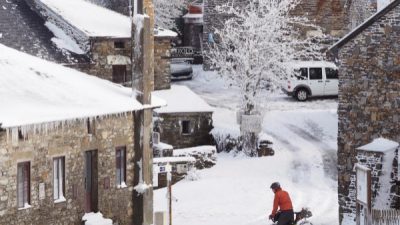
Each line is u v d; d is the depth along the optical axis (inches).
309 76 2381.9
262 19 2114.9
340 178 1386.6
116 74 2036.2
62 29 2034.9
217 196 1681.8
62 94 1349.7
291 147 2006.6
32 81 1341.0
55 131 1277.1
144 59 1455.5
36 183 1250.6
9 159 1200.2
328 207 1587.1
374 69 1349.7
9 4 2027.6
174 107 2105.1
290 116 2217.0
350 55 1360.7
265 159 1952.5
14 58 1384.1
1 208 1192.2
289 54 2213.3
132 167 1445.6
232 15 2699.3
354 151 1371.8
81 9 2126.0
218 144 2079.2
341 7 2581.2
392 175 1326.3
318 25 2578.7
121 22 2100.1
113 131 1400.1
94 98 1387.8
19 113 1222.9
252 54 2073.1
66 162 1305.4
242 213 1556.3
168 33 2206.0
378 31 1341.0
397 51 1334.9
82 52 2004.2
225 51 2162.9
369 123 1359.5
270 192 1705.2
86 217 1342.3
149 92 1462.8
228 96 2488.9
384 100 1349.7
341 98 1371.8
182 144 2111.2
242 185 1755.7
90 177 1373.0
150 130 1462.8
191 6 3090.6
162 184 1801.2
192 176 1843.0
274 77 2102.6
